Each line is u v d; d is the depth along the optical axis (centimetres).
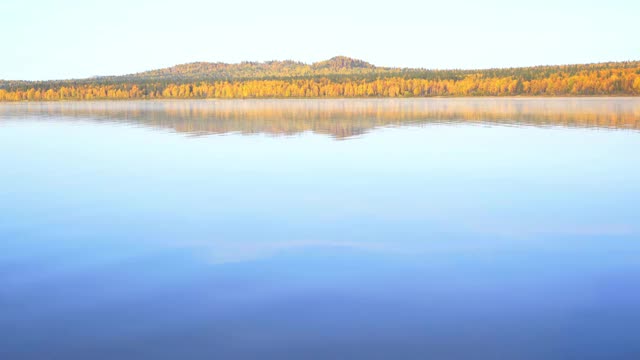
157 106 13450
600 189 2098
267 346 883
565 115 6731
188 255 1337
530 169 2583
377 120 6247
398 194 2034
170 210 1816
